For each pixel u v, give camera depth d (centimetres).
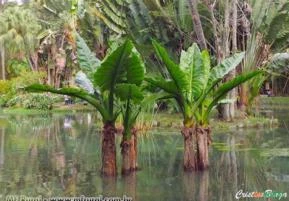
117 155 1030
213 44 1938
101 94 797
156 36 2017
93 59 838
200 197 670
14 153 1105
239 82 829
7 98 3312
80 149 1168
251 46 1831
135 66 751
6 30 4206
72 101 3347
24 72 3516
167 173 837
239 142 1219
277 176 798
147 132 1471
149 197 675
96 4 2277
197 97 845
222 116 1703
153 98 833
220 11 1825
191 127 852
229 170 852
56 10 3944
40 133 1592
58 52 4081
